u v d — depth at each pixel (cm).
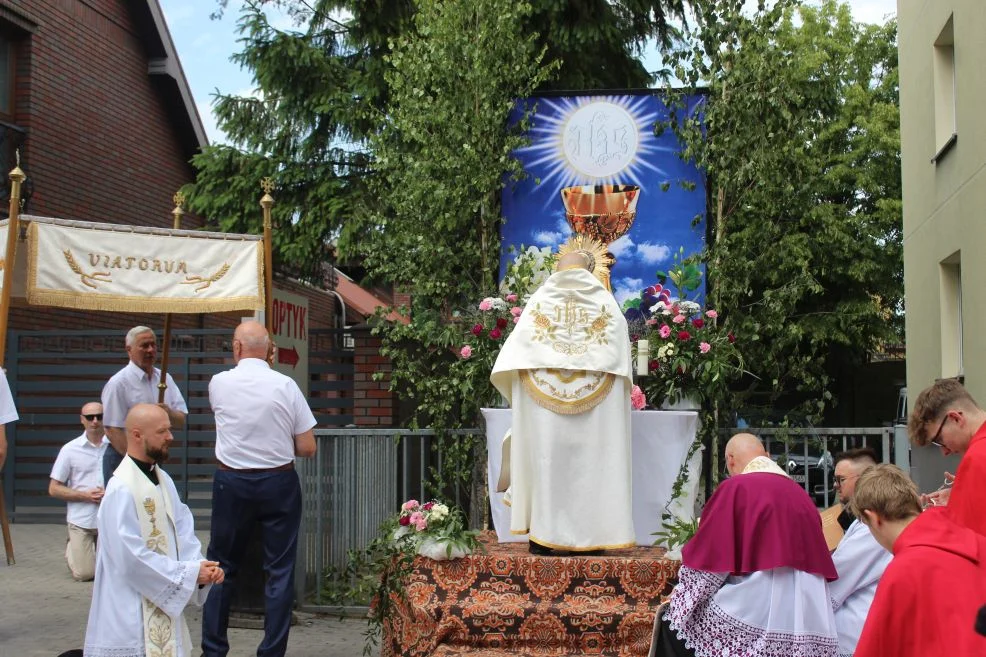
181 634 429
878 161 1906
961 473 372
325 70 1141
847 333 1772
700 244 748
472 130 760
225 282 652
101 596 423
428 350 780
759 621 425
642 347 634
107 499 422
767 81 728
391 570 562
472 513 734
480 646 521
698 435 639
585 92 771
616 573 529
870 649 289
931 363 987
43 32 1354
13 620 691
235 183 1168
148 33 1570
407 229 778
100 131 1472
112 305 623
